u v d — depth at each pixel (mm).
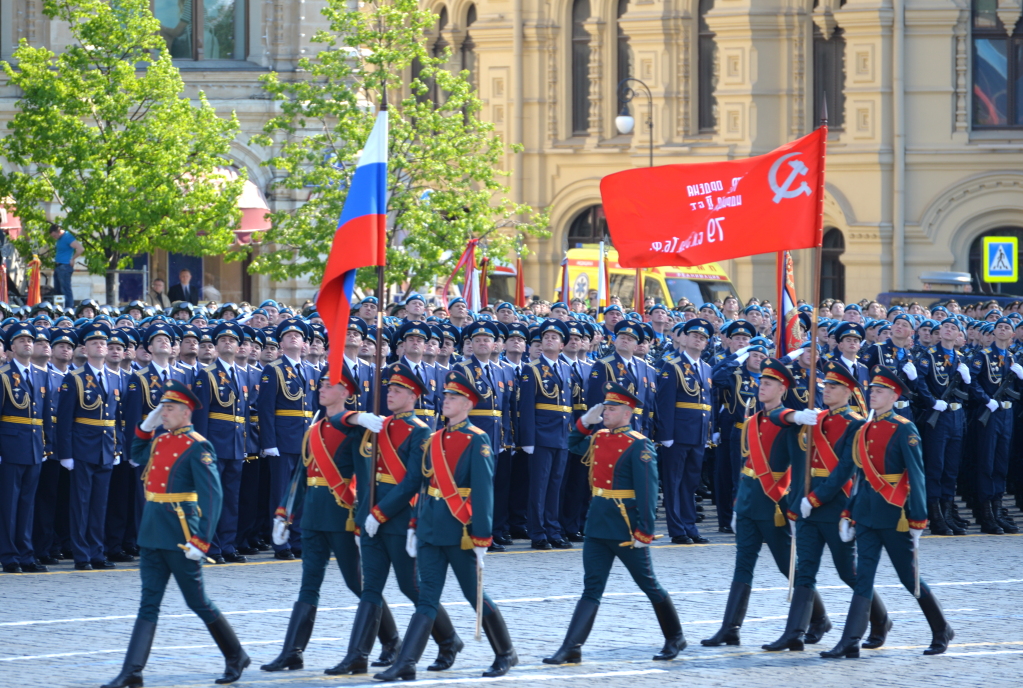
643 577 33812
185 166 86062
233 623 38188
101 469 46688
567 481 53219
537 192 127375
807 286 117562
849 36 113375
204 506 31391
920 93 112500
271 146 100438
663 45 121062
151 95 85312
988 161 111625
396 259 90438
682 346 52344
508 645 32562
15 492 45656
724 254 39219
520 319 61969
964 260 113125
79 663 33562
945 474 55469
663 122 121500
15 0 96750
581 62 127188
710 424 53938
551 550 50562
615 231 40344
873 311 69875
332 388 33500
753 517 35781
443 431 32375
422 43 93625
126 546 49125
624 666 33344
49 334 47844
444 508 32062
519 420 50750
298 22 100938
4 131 96562
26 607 40000
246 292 104250
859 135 113562
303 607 33312
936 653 34781
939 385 54719
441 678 32094
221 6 101312
